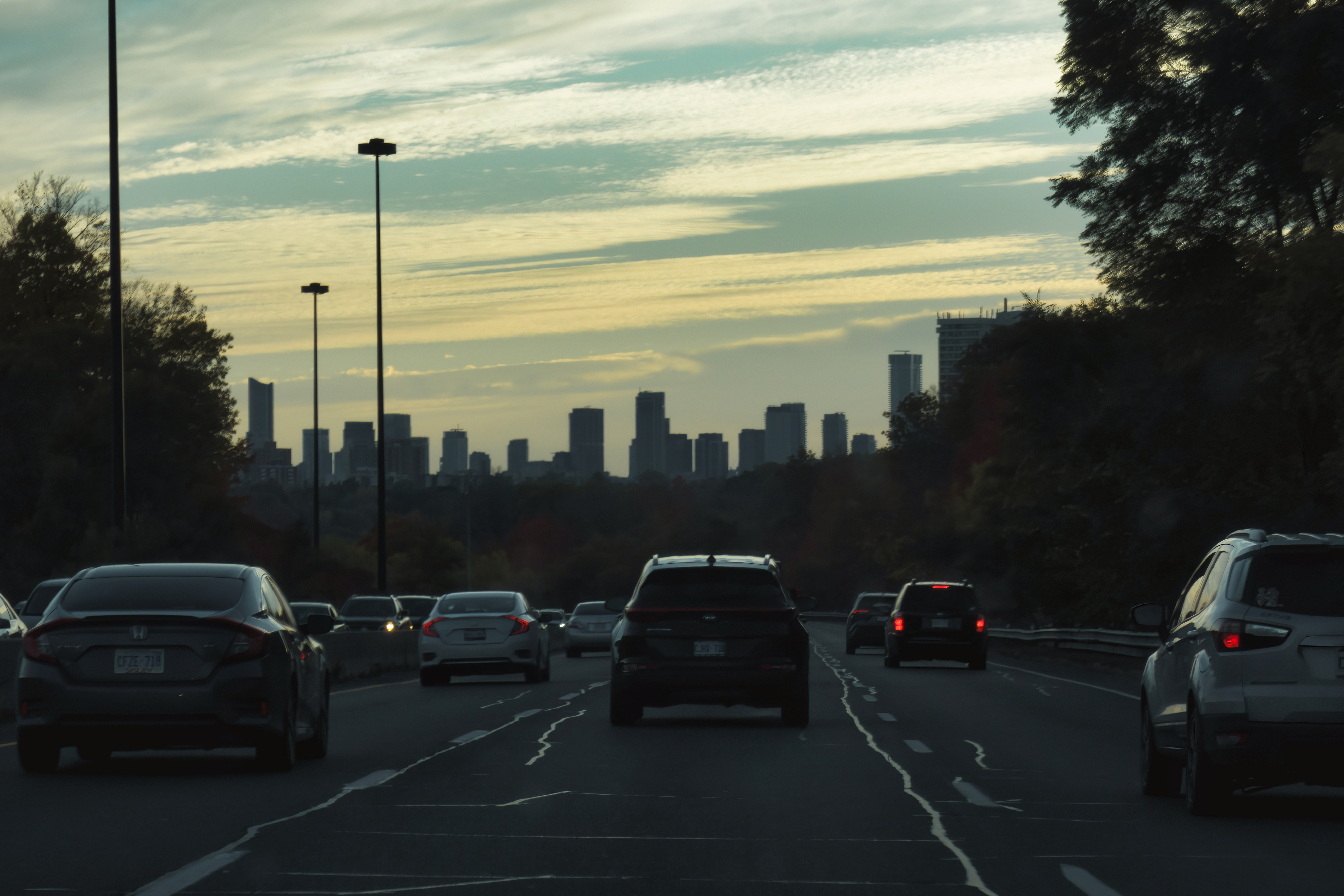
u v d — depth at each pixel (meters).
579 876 11.58
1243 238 59.38
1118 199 60.84
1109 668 51.72
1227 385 58.62
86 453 91.25
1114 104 61.47
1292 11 52.69
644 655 25.64
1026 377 74.06
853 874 11.74
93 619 17.66
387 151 77.50
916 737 24.23
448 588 184.25
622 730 25.30
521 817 14.75
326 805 15.51
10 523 94.75
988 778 18.45
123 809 15.12
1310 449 58.06
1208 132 58.81
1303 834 13.99
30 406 95.19
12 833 13.52
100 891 10.87
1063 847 13.16
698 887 11.16
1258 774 14.72
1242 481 59.53
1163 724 16.47
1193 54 57.16
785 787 17.36
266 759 18.30
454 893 10.91
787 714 26.16
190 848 12.73
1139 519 61.97
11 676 27.41
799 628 25.89
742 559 27.11
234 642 17.78
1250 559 15.15
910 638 51.88
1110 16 61.06
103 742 17.59
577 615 68.25
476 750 21.69
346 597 105.62
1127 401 63.31
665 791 16.89
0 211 108.00
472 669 40.97
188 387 101.75
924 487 165.50
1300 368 37.91
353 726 26.28
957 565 99.38
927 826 14.33
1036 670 51.41
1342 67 48.25
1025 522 81.94
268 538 106.62
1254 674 14.66
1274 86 50.81
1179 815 15.27
